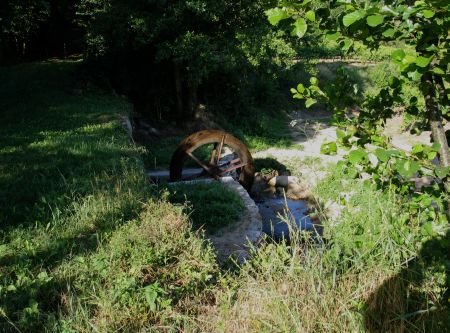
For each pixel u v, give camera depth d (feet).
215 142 42.39
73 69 66.49
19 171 23.36
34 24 77.10
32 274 13.34
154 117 62.90
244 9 54.08
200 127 63.82
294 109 83.51
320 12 8.11
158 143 56.95
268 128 69.51
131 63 62.59
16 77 62.95
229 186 33.06
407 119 9.97
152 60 62.54
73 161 25.80
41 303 11.81
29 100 48.49
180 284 13.52
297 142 64.80
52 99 49.55
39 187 20.98
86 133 34.78
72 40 88.99
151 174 44.86
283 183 45.24
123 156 28.55
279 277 10.61
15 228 16.62
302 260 11.48
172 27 52.85
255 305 10.11
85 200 19.12
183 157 41.63
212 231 25.26
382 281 9.65
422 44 7.48
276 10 7.97
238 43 54.13
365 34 7.85
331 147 9.59
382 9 7.09
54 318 10.80
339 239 11.33
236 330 9.82
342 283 10.10
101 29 54.13
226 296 11.49
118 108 48.49
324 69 98.43
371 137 9.22
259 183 46.55
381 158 8.14
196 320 11.35
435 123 8.73
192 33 51.83
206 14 49.62
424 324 8.70
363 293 9.61
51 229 16.81
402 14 7.13
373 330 8.85
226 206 27.68
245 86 72.79
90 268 13.73
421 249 10.11
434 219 9.66
